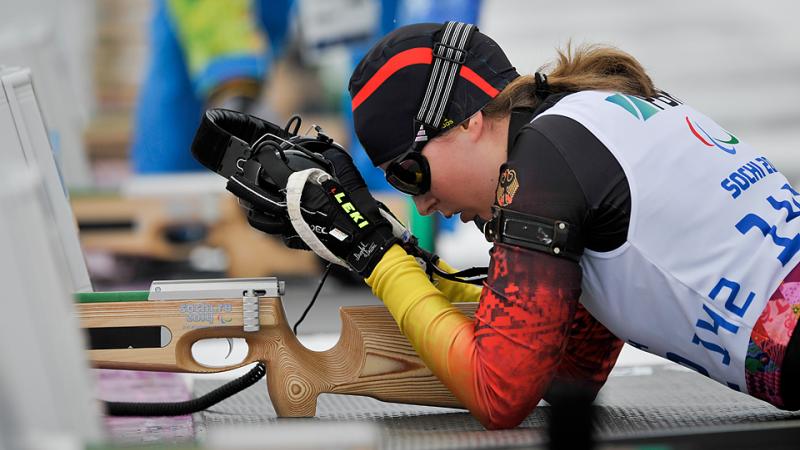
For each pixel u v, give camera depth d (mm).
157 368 6336
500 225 6023
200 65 17156
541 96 6559
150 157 18203
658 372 8180
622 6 32281
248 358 6480
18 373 3223
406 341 6617
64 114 15680
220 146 6516
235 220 17547
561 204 5879
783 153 23203
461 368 6070
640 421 6059
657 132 6156
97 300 6301
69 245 6746
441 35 6562
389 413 6719
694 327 6180
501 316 5926
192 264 17594
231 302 6363
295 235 6605
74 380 3445
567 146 5980
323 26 18094
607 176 5949
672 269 6059
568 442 3580
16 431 3193
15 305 3248
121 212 17344
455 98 6484
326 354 6645
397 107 6547
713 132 6469
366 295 17062
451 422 6371
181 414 6734
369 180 17641
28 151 6492
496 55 6594
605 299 6309
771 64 28109
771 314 5984
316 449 3373
